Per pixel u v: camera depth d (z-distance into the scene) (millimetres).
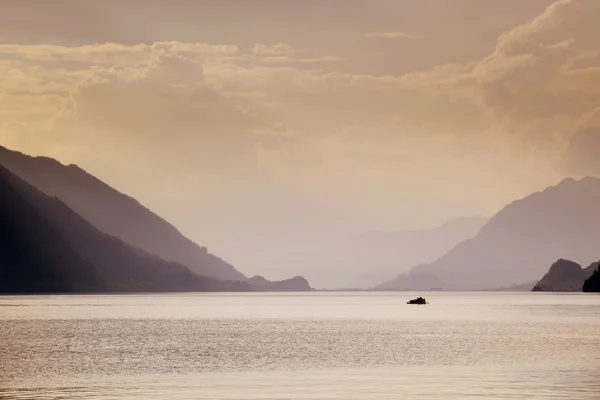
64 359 120875
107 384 91750
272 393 83625
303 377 97562
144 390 86500
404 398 79562
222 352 132250
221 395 82500
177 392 84812
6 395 83188
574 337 162875
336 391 84812
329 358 121688
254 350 135750
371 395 81750
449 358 120062
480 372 100938
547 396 79688
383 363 113875
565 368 104562
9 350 135875
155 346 144125
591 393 81562
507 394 81250
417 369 105562
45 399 80312
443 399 78500
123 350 136000
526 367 106250
